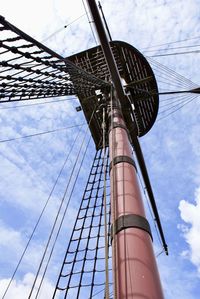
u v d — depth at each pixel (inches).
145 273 169.9
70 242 243.9
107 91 544.4
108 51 440.5
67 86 402.9
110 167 314.8
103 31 420.8
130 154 326.3
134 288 159.9
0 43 197.5
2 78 232.4
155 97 613.0
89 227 255.0
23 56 235.8
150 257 186.9
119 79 474.0
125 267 175.8
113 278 174.6
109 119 448.8
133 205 235.9
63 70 353.1
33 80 287.6
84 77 422.9
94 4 402.6
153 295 156.2
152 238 218.5
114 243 191.6
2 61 215.6
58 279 210.5
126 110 496.4
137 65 611.2
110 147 355.9
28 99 308.8
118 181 270.5
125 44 591.2
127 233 207.5
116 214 229.9
